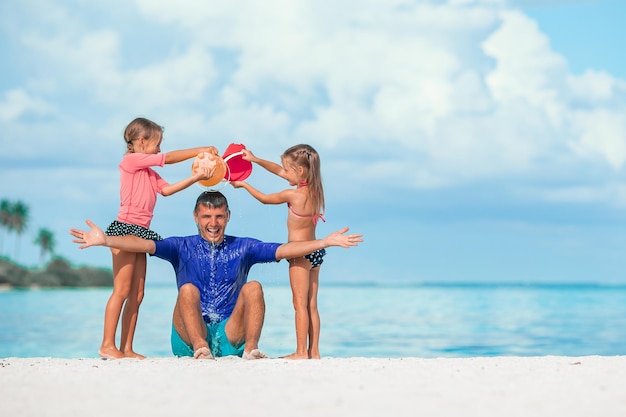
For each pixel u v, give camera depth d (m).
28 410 3.57
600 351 12.97
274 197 6.56
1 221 84.94
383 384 4.11
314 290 6.57
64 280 63.31
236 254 6.66
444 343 14.14
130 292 6.36
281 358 6.17
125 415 3.45
